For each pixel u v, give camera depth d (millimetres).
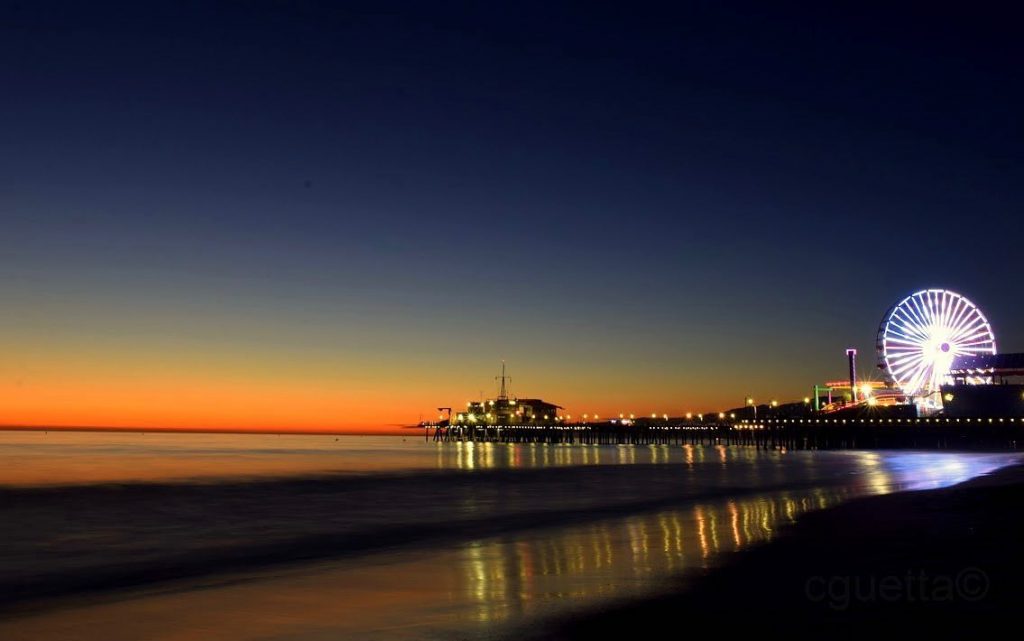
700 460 128125
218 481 69750
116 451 168125
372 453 173125
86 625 16797
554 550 26234
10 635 16062
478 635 15109
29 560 28062
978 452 135125
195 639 15531
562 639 14734
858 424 160125
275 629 16094
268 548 30406
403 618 16672
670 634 14836
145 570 25672
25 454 143500
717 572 20609
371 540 32125
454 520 39375
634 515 38781
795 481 65688
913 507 34906
